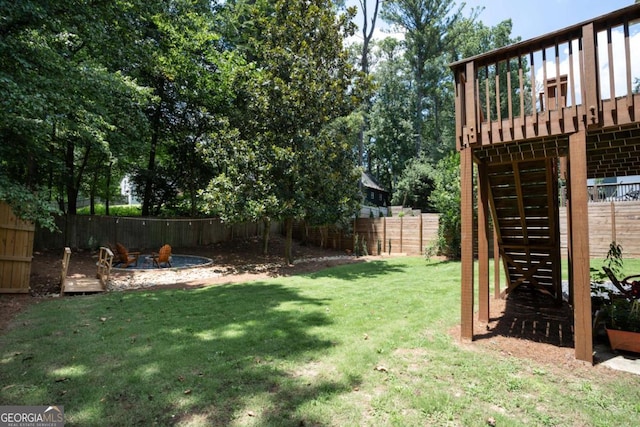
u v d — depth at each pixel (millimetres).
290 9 11641
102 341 3980
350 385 2889
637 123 3238
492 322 4812
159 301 6262
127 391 2785
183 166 17469
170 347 3773
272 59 11609
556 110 3633
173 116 16609
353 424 2340
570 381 2963
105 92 8273
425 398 2666
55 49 7855
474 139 4086
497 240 6223
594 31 3428
